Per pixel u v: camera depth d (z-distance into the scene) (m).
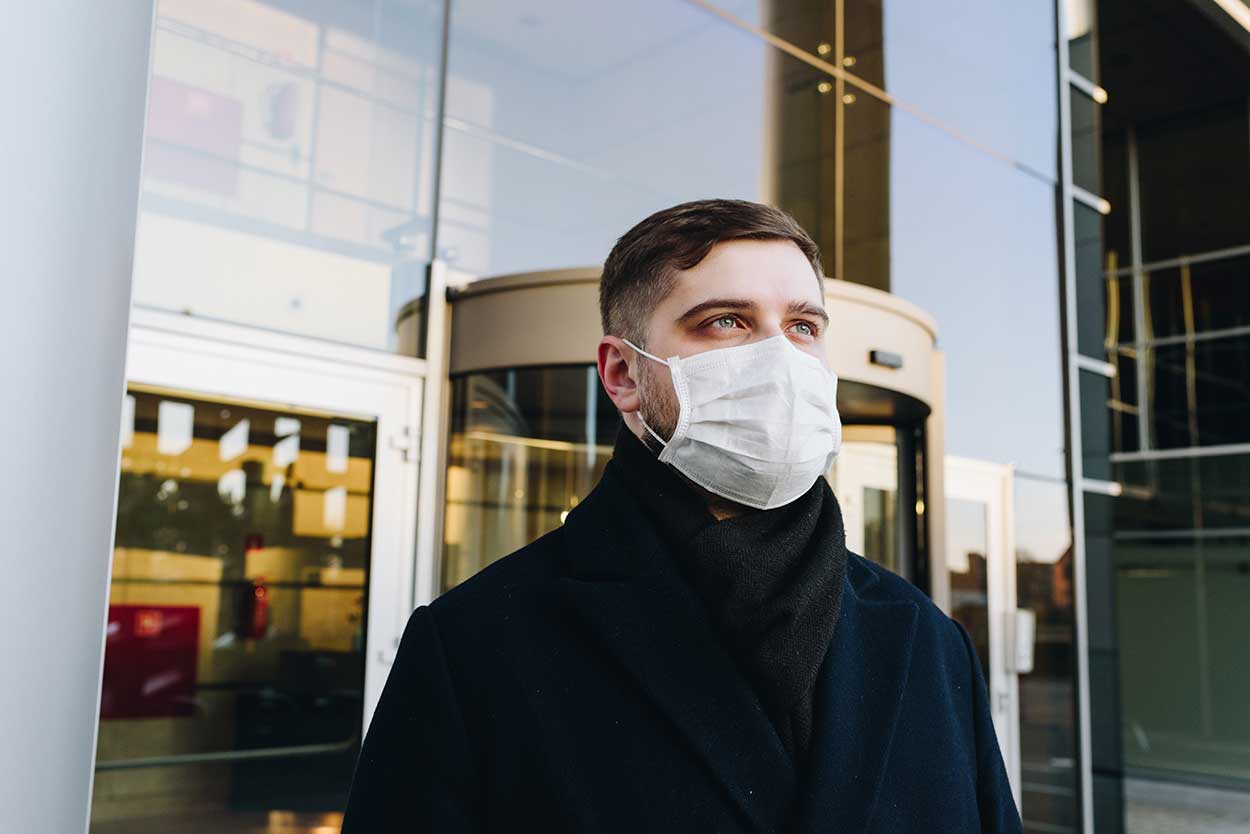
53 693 0.73
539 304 3.81
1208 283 13.31
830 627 1.11
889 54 6.04
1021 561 6.32
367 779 1.06
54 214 0.76
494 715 1.05
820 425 1.18
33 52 0.75
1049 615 6.41
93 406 0.76
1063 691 6.41
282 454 3.59
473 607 1.13
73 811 0.73
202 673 3.41
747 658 1.10
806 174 5.48
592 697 1.07
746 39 5.29
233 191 3.56
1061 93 7.00
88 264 0.77
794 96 5.48
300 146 3.73
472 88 4.25
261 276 3.59
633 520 1.18
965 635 1.34
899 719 1.15
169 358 3.37
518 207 4.34
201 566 3.42
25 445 0.73
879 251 5.82
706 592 1.11
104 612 0.75
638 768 1.04
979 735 1.26
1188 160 13.48
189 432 3.41
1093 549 6.86
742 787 1.04
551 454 3.97
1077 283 7.14
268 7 3.71
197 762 3.38
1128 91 12.55
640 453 1.23
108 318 0.77
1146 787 11.77
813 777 1.06
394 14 4.04
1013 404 6.41
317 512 3.65
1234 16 9.84
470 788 1.04
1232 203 13.12
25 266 0.74
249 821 3.45
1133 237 13.94
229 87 3.59
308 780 3.56
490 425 3.97
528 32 4.45
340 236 3.79
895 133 6.02
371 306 3.85
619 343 1.26
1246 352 12.93
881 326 4.19
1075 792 6.36
